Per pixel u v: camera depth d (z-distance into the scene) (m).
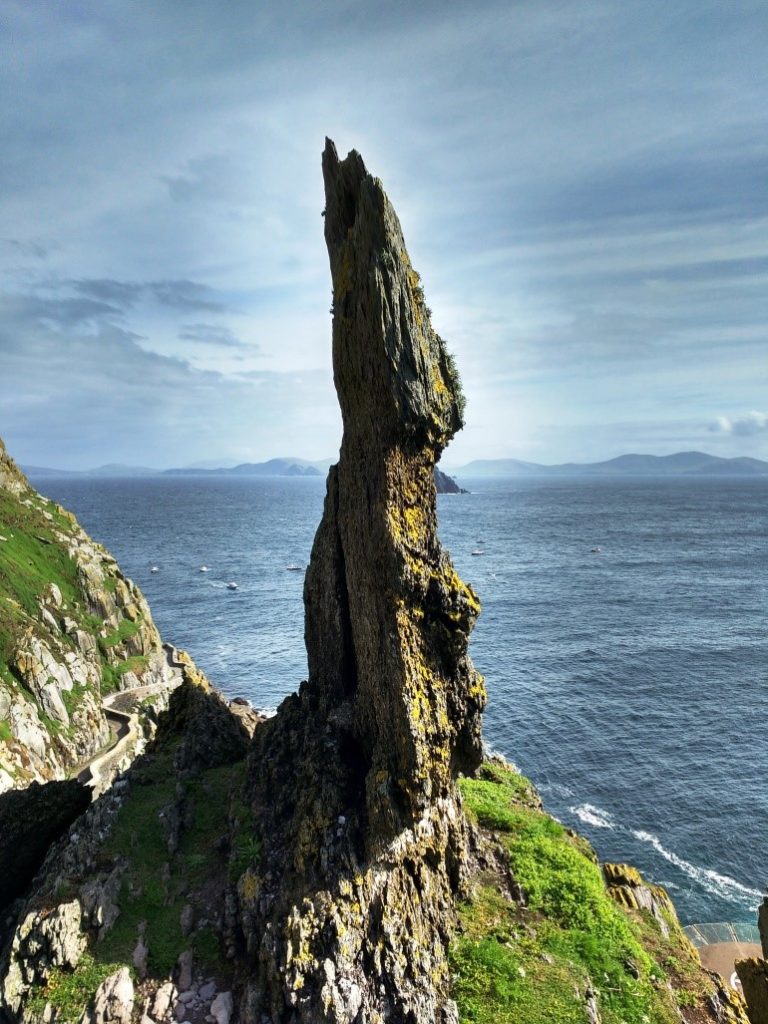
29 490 79.38
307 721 22.80
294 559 159.88
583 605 102.38
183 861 21.44
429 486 19.92
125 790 24.44
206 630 94.06
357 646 21.16
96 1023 16.66
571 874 22.31
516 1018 16.88
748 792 47.03
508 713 60.09
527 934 19.70
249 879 19.25
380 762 19.22
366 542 19.86
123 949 18.56
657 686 66.75
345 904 17.47
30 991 17.77
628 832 42.56
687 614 96.50
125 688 62.72
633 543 178.62
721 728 56.97
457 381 20.17
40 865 23.75
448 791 20.64
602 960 19.20
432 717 18.52
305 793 20.39
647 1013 17.94
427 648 19.00
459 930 19.45
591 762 51.16
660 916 23.50
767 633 86.00
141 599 74.56
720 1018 18.72
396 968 17.06
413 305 18.77
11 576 59.66
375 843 18.33
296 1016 16.39
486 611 98.44
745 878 38.41
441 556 19.78
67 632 60.19
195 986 17.88
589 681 68.25
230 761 26.91
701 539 187.75
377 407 18.97
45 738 47.31
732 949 32.81
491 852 23.08
